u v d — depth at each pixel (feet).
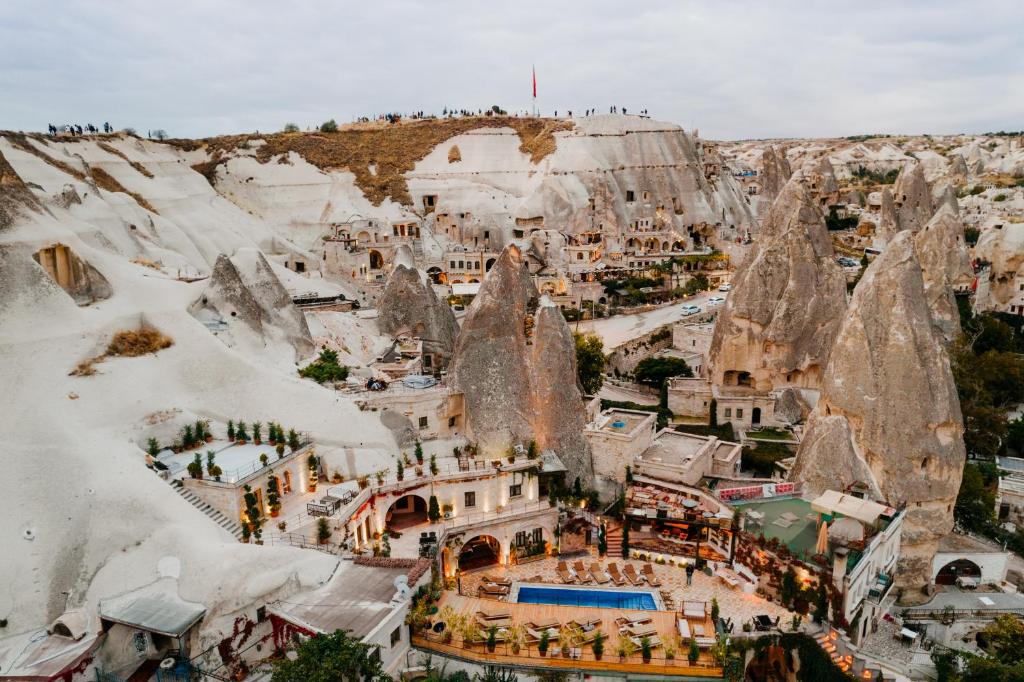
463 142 596.70
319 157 565.53
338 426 186.91
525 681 131.13
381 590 138.21
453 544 170.50
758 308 281.54
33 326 171.01
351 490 168.66
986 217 550.36
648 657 131.34
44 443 151.12
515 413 202.18
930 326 193.47
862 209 608.19
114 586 131.85
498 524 175.42
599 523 185.68
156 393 178.40
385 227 460.55
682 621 140.36
